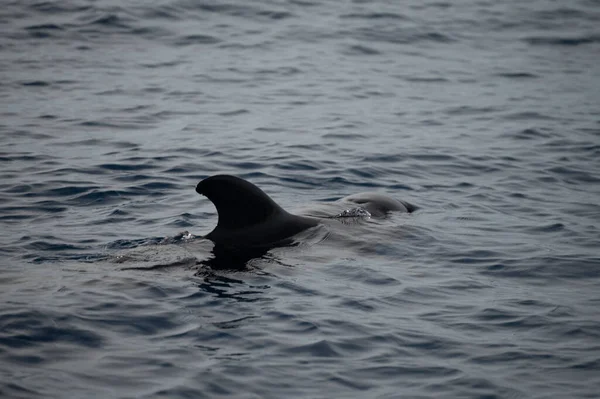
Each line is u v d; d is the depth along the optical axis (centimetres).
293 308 3164
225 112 6241
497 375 2755
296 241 3747
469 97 6856
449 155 5434
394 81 7262
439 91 7019
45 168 4941
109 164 5053
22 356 2733
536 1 10031
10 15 8288
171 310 3100
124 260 3541
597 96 6919
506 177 5062
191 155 5262
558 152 5547
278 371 2734
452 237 3997
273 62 7625
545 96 6912
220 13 8869
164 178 4859
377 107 6525
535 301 3325
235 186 3766
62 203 4438
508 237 4047
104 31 8081
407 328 3061
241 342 2902
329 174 5003
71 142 5450
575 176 5119
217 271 3447
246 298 3228
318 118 6175
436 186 4872
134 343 2864
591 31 8938
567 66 7862
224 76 7162
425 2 9812
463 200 4638
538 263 3719
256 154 5316
